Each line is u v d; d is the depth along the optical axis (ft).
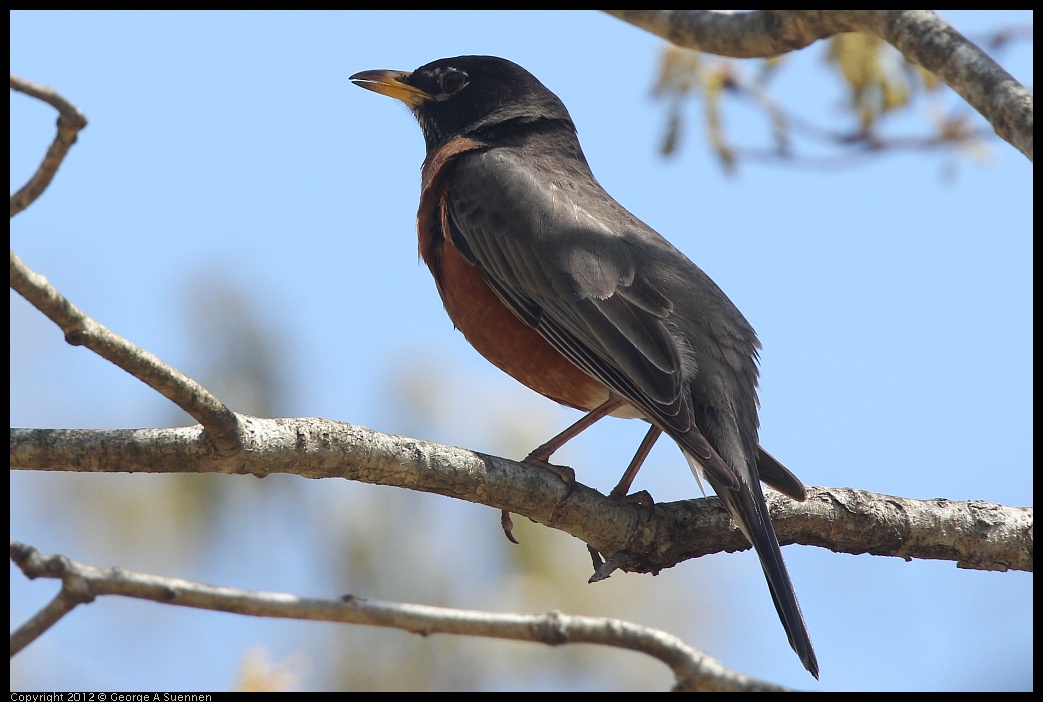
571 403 35.42
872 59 38.73
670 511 28.89
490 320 34.63
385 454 24.97
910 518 29.19
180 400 22.00
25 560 16.66
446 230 35.53
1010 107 23.35
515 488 26.78
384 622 17.22
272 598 17.08
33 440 22.61
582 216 34.32
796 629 25.93
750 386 32.50
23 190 20.16
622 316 32.01
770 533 27.37
